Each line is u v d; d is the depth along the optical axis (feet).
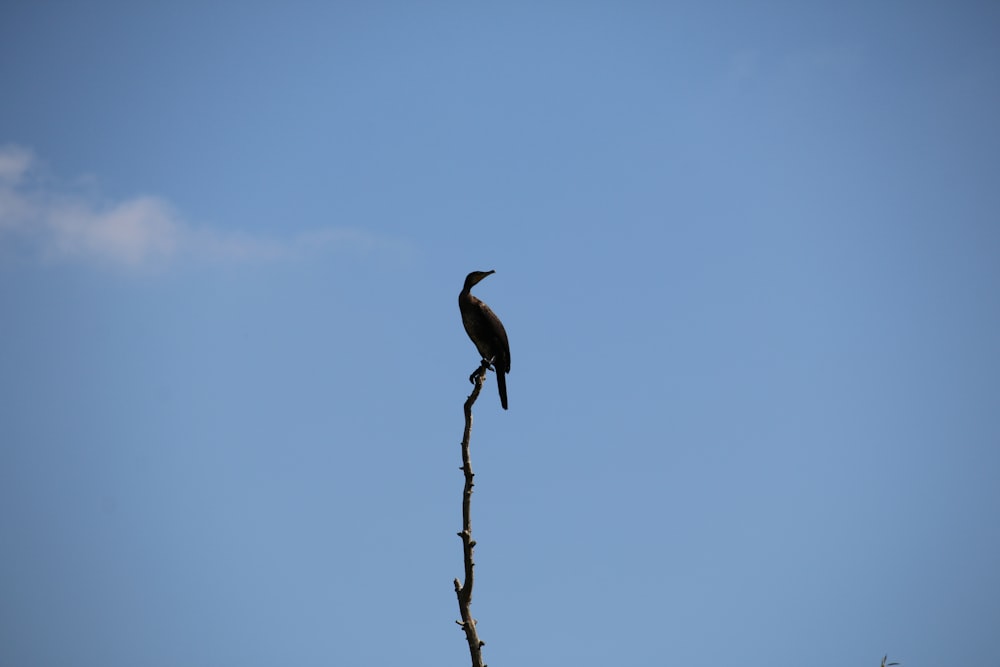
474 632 41.60
